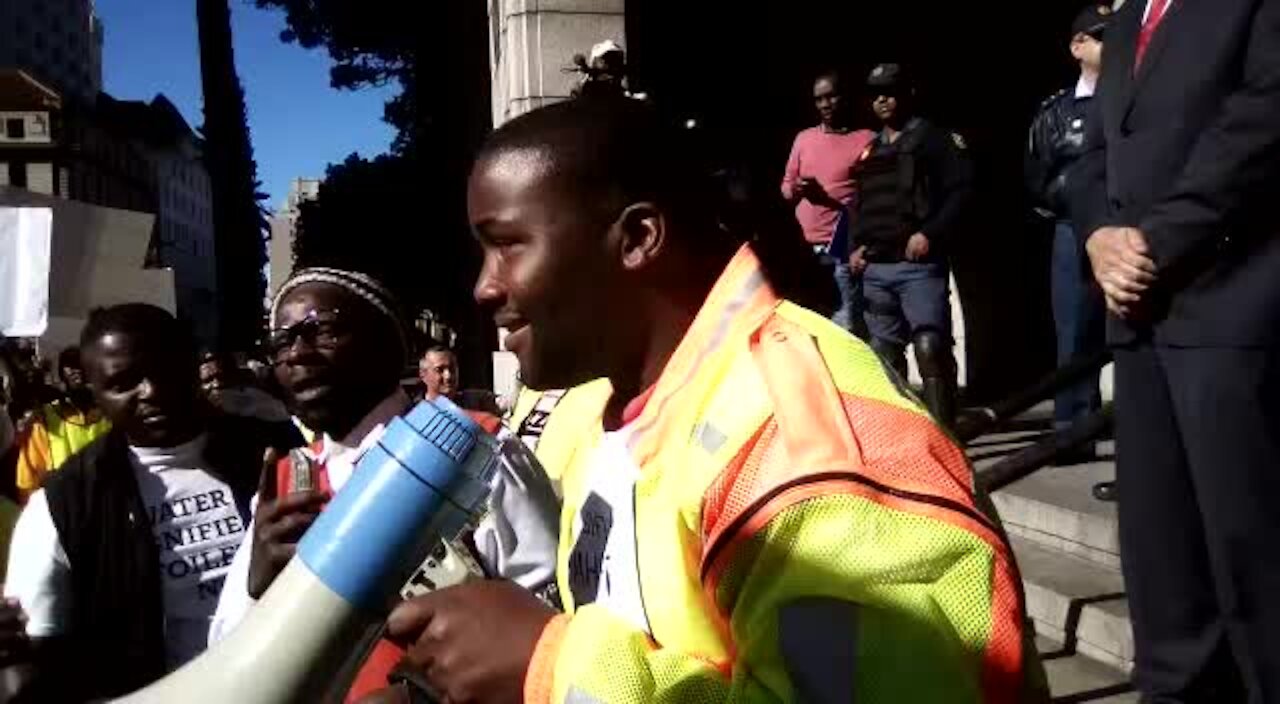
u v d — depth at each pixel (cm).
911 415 101
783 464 97
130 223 609
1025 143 752
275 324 231
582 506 124
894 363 564
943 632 88
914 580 90
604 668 95
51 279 572
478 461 100
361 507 98
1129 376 253
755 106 989
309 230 3241
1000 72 771
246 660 96
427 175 2541
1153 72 246
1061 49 742
